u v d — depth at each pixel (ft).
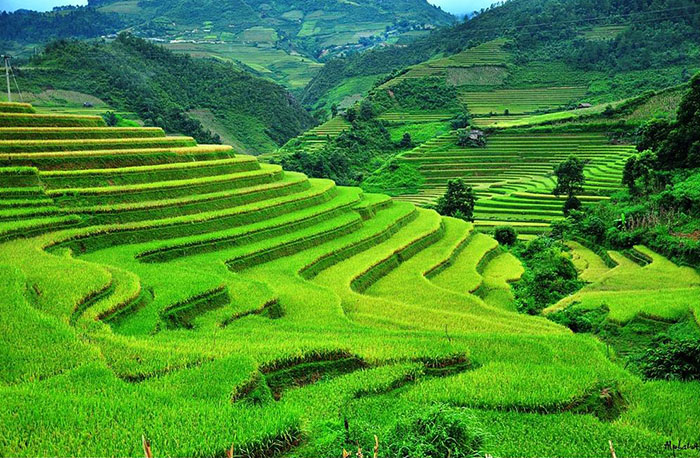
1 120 149.48
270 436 40.45
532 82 450.30
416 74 469.57
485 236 185.26
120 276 85.35
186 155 167.94
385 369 58.85
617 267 146.30
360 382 55.52
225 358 55.42
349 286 111.55
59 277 79.92
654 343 87.76
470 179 296.51
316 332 75.20
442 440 37.68
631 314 98.89
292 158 327.06
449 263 146.92
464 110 413.39
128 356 55.88
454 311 103.45
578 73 454.40
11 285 70.74
